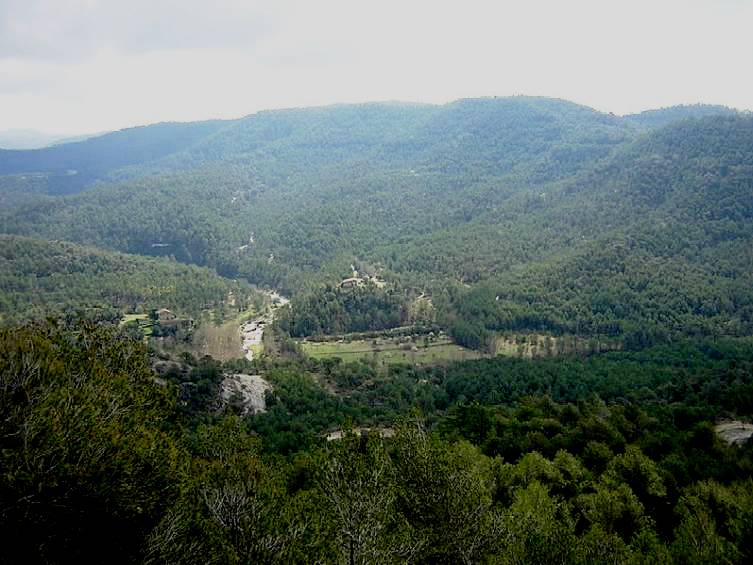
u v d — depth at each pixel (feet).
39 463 47.47
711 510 120.98
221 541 60.54
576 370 348.79
